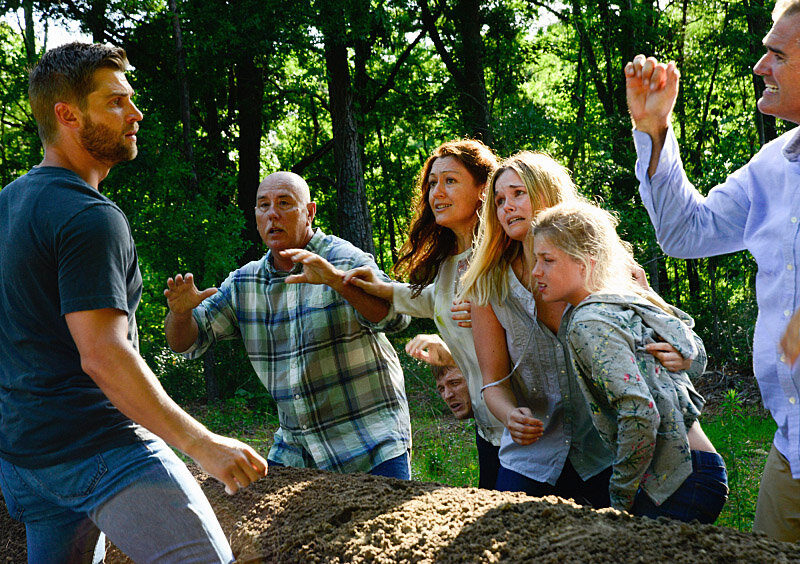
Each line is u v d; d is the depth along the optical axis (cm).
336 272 320
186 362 1427
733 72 2077
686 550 183
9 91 1473
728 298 1552
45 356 201
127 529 197
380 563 203
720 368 1362
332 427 346
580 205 258
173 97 1548
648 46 1972
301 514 242
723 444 570
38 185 204
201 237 1317
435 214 317
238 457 194
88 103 211
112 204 203
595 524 200
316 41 1538
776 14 235
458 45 1914
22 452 204
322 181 2291
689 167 2131
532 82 2411
